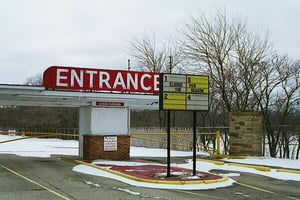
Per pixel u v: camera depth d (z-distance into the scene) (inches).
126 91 740.0
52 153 989.8
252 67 1111.0
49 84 677.9
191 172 577.3
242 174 616.7
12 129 2534.5
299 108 1114.1
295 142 1190.9
